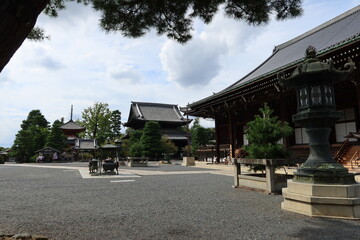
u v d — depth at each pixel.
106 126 52.78
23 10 2.04
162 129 56.84
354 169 12.52
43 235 3.94
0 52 2.07
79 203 6.68
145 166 26.33
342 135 18.53
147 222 4.75
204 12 6.68
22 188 9.90
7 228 4.34
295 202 5.46
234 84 27.27
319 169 5.26
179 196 7.69
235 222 4.70
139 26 6.84
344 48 12.52
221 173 16.73
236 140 27.02
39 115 66.19
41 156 42.41
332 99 5.52
